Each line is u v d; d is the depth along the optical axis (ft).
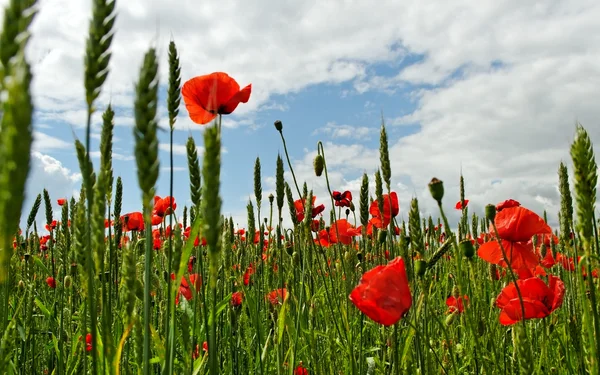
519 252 2.14
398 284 1.57
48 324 3.04
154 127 0.87
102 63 0.86
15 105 0.44
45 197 3.51
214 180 0.99
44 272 3.82
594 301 1.23
